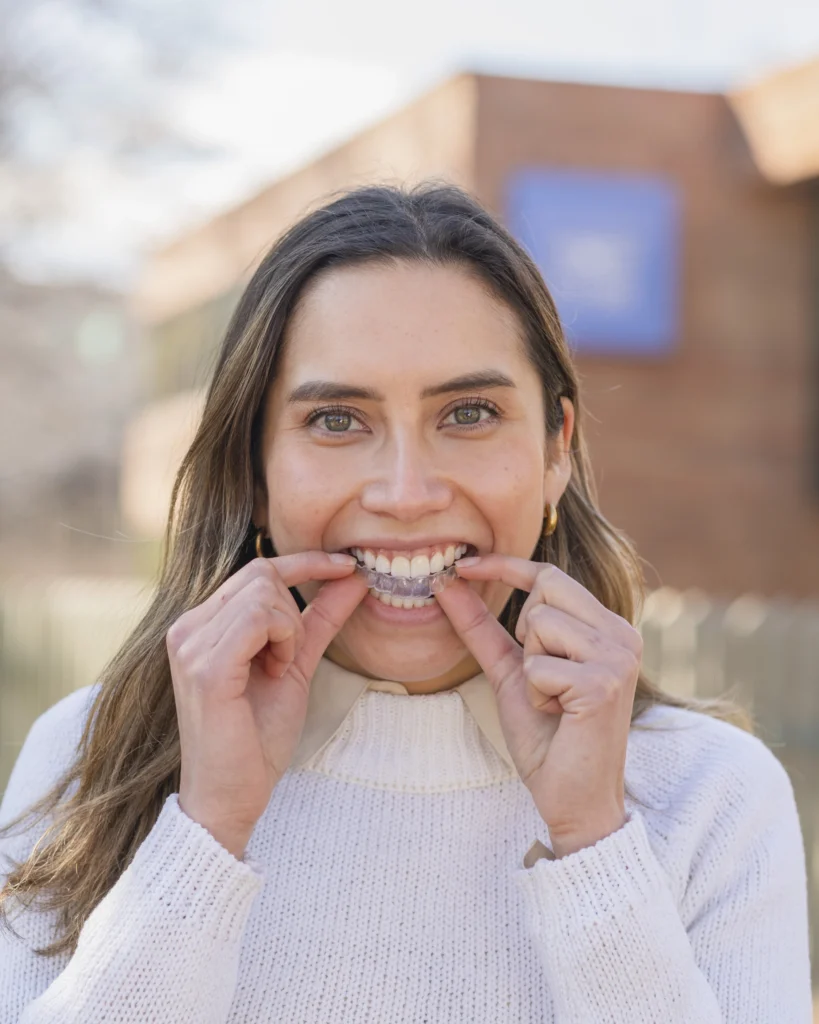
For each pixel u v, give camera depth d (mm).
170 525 2004
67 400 21609
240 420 1878
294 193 12805
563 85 10414
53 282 19875
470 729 1874
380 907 1762
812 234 11125
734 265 11008
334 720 1881
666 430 10938
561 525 2154
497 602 1905
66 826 1819
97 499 23297
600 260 10539
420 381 1700
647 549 10898
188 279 15734
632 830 1627
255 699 1703
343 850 1807
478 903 1772
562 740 1644
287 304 1781
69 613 8430
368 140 11438
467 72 10250
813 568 11258
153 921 1560
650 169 10711
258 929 1746
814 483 11203
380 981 1709
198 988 1557
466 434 1753
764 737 5535
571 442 2193
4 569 22141
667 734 1989
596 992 1574
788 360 11133
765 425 11125
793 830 1959
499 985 1709
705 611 5797
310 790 1860
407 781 1849
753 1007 1741
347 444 1758
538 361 1849
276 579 1696
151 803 1854
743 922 1811
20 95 15516
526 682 1696
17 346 20484
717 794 1888
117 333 20594
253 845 1813
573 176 10453
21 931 1784
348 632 1838
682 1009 1573
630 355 10797
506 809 1850
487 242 1773
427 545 1752
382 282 1724
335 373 1714
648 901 1595
